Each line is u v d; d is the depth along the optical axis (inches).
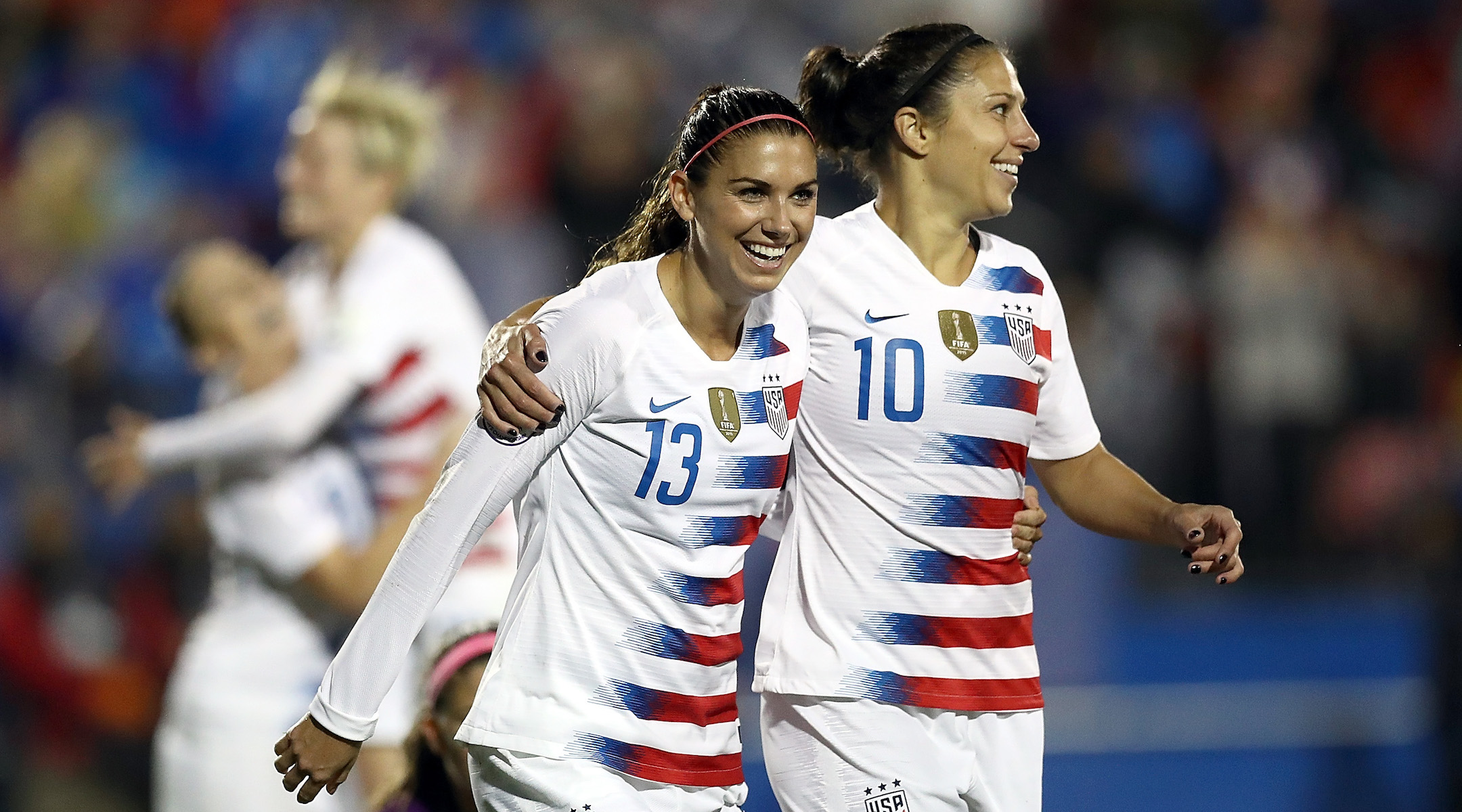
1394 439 1370.6
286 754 466.0
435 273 788.6
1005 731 522.9
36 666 1077.1
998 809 522.0
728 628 469.7
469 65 1505.9
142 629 1113.4
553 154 1457.9
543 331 454.6
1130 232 1421.0
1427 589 1107.3
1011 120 512.7
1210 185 1508.4
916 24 529.3
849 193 1365.7
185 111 1517.0
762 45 1523.1
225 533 749.3
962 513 509.4
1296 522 1347.2
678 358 456.8
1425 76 1664.6
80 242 1397.6
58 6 1562.5
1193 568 521.0
